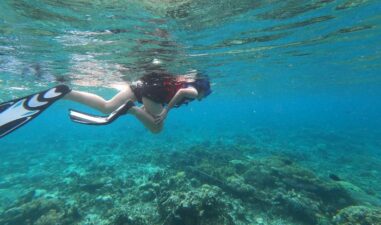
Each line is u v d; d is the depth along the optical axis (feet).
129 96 6.52
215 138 34.96
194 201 7.66
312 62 22.39
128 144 31.96
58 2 6.83
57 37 9.63
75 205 11.39
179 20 8.54
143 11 7.59
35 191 14.56
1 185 18.17
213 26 9.74
